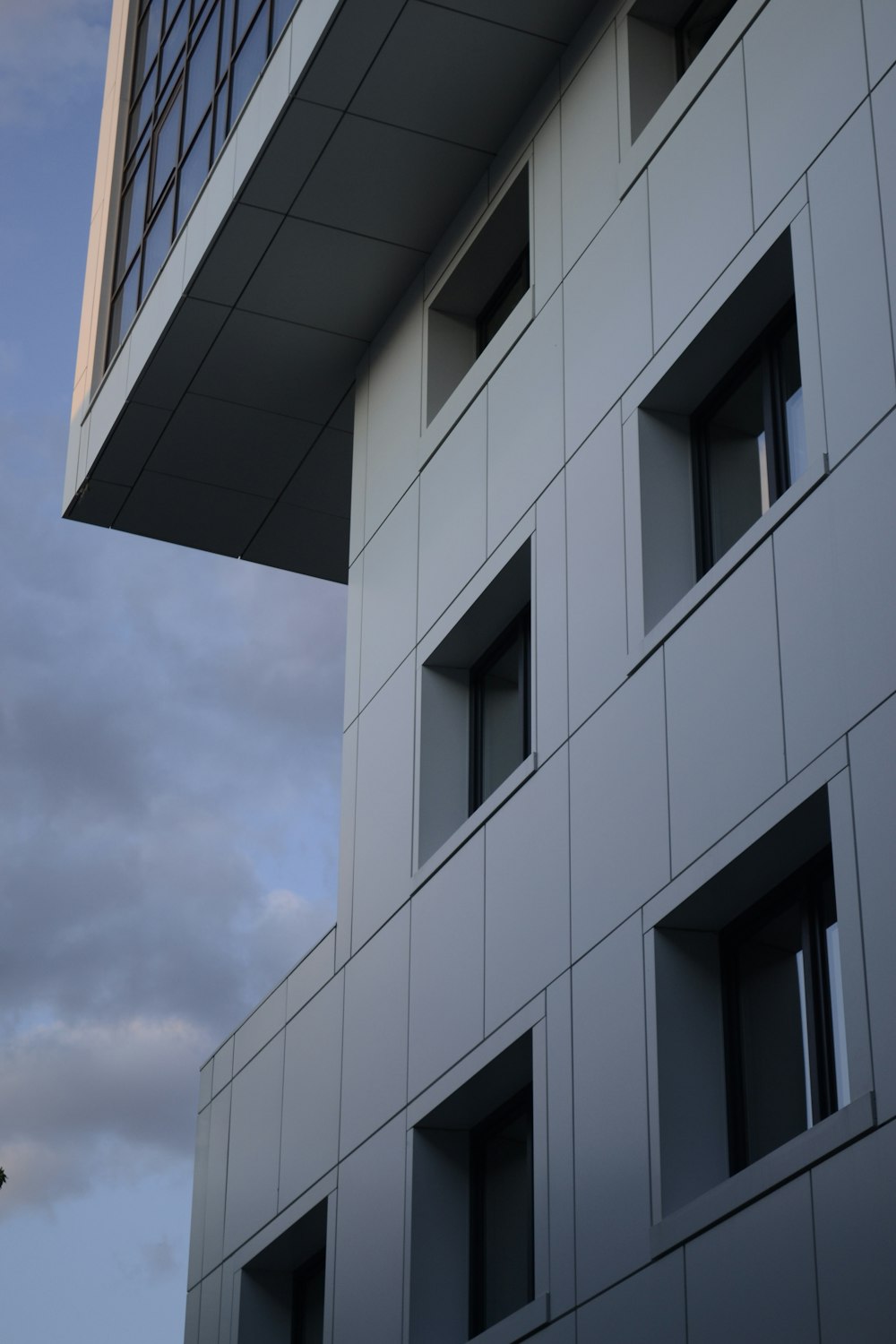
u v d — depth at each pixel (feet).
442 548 73.31
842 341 48.49
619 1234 49.88
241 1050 85.25
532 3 70.90
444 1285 62.13
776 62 55.88
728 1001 50.85
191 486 97.71
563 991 56.29
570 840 57.98
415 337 81.56
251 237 81.15
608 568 59.16
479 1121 64.34
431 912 67.26
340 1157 70.38
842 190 50.42
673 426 59.21
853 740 44.62
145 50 101.76
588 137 68.90
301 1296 78.84
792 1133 47.16
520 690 68.54
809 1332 41.24
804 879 48.78
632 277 62.34
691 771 51.88
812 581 47.88
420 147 76.95
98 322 98.78
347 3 71.10
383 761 74.64
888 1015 40.81
